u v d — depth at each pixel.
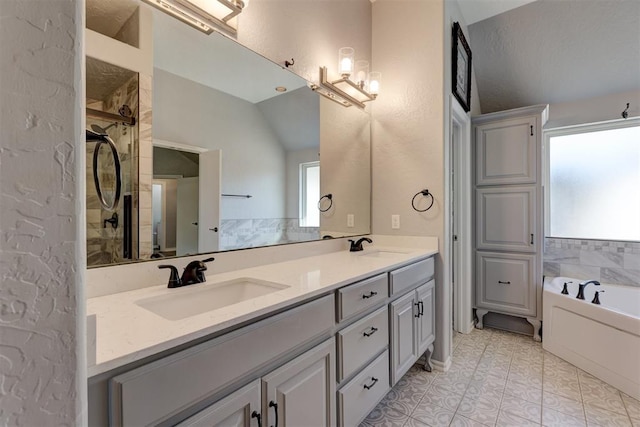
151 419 0.70
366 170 2.46
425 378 2.09
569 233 3.19
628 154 2.93
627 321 1.90
